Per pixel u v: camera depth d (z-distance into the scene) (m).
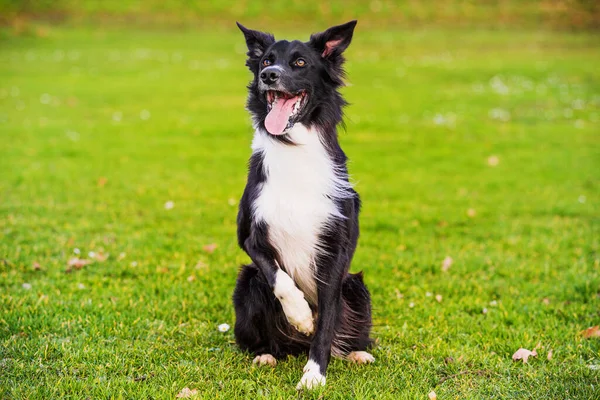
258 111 5.29
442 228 9.70
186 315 6.23
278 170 4.97
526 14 42.75
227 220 9.88
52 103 19.56
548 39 36.34
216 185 11.95
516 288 7.15
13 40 31.69
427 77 25.61
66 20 38.78
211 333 5.85
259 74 5.11
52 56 28.55
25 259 7.61
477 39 36.50
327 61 5.29
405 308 6.57
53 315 6.01
